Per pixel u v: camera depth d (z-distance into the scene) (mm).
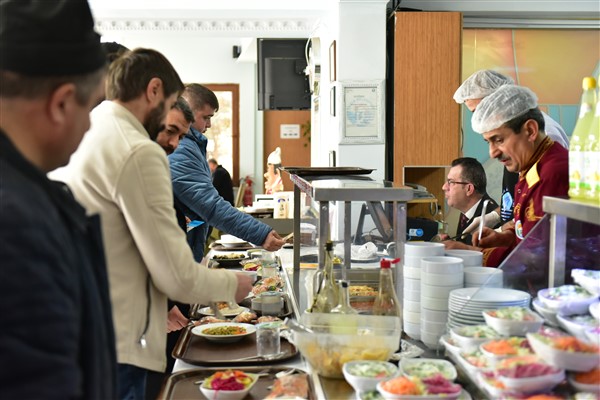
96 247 1181
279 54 7098
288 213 5684
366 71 5297
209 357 2123
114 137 1854
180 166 3178
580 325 1626
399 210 2135
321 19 6305
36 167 1019
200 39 10328
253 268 3547
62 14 1033
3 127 1043
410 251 2041
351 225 2531
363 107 5316
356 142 5336
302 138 10578
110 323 1191
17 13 1018
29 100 1034
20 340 875
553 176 2248
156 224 1820
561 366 1477
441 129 5227
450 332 1830
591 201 1686
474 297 1815
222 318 2111
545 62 5582
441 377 1601
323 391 1765
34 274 901
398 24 5164
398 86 5199
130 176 1804
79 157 1854
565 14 5484
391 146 5398
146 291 1900
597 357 1443
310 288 2404
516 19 5527
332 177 2717
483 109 2414
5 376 862
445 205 5457
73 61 1040
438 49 5184
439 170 5445
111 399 1148
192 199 3162
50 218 979
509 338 1659
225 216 3176
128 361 1841
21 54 1008
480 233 2590
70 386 912
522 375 1474
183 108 2619
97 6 6105
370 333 1835
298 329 1879
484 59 5562
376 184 2283
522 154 2402
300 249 2918
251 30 6516
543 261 1826
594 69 5602
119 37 8242
